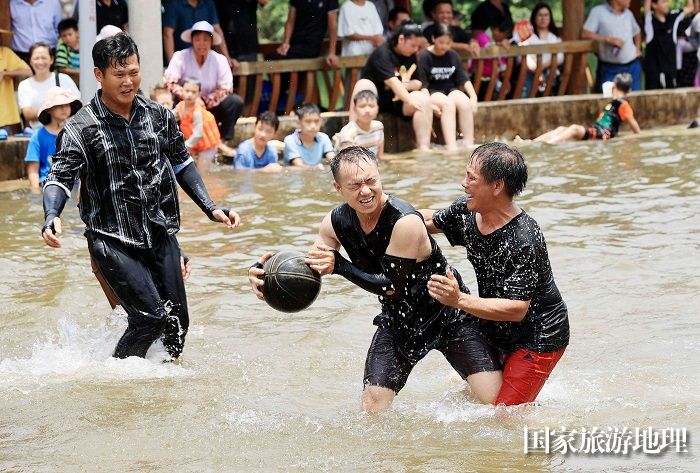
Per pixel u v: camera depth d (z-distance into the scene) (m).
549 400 5.93
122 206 6.58
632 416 5.68
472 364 5.77
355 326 7.51
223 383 6.37
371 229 5.56
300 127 14.60
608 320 7.43
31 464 5.18
